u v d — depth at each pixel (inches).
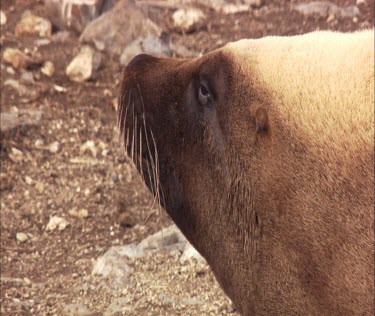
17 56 1284.4
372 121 513.7
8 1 1448.1
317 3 1438.2
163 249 917.8
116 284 869.2
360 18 1393.9
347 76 527.5
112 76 1280.8
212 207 597.6
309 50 551.8
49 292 875.4
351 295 517.3
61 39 1355.8
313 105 532.4
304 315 549.3
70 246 968.9
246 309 593.9
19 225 1005.8
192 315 812.0
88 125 1178.0
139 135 636.7
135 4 1360.7
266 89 553.6
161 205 641.0
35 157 1119.0
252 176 561.0
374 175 509.4
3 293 874.1
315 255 529.7
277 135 542.6
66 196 1054.4
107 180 1081.4
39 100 1222.3
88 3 1370.6
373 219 508.7
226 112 578.6
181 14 1395.2
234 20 1413.6
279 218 546.0
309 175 529.7
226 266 600.1
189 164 609.3
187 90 610.9
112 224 1005.2
